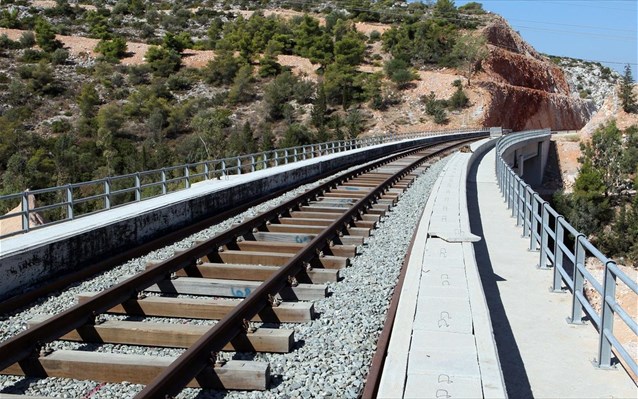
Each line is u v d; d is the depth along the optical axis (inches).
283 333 267.7
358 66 5017.2
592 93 7751.0
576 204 2522.1
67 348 274.5
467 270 358.0
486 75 5017.2
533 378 243.9
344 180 957.2
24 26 5433.1
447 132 3230.8
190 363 222.2
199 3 7308.1
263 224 552.4
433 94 4291.3
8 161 2469.2
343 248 446.0
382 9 6943.9
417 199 748.6
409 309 286.8
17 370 246.1
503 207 732.7
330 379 233.6
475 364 225.3
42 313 325.1
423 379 212.8
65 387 234.5
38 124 3476.9
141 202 579.5
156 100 3821.4
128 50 4943.4
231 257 428.8
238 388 229.5
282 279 340.5
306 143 3321.9
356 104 4239.7
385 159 1385.3
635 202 2273.6
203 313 311.9
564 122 5900.6
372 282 370.3
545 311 330.0
